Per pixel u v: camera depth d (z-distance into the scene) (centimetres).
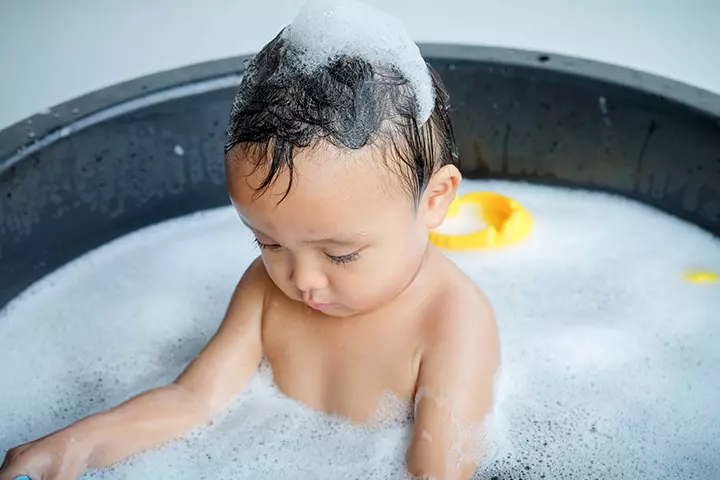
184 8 219
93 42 206
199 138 139
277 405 107
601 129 139
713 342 120
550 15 210
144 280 134
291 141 83
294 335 105
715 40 197
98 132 130
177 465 102
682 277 130
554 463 103
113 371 120
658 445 105
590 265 133
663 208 140
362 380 101
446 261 104
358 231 86
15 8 221
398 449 100
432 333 98
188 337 125
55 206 129
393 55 90
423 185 92
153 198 141
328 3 90
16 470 93
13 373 119
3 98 188
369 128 85
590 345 119
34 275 130
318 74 86
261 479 101
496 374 100
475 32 203
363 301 93
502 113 143
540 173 147
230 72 137
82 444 97
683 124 131
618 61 190
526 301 126
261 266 111
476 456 98
